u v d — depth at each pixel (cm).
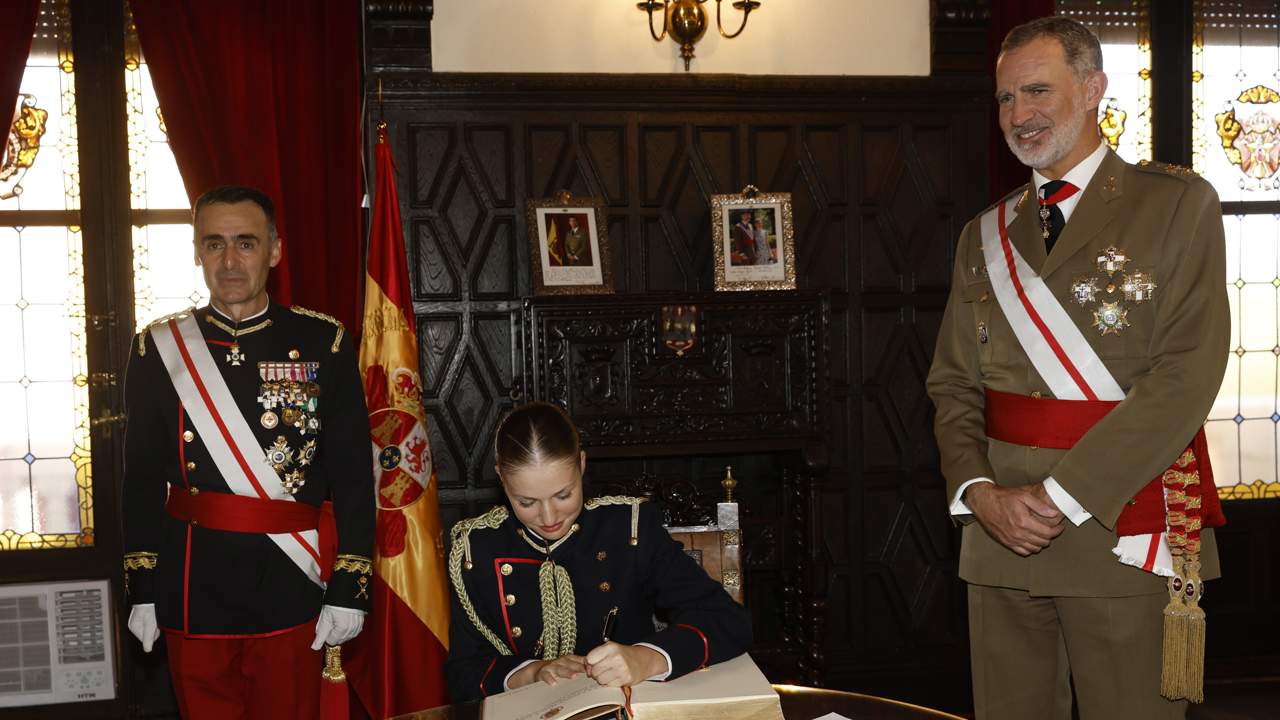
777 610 347
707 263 339
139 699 336
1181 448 161
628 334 309
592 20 342
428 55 321
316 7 318
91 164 337
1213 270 164
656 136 337
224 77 313
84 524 343
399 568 261
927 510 356
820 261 346
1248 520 380
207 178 312
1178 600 162
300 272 316
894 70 358
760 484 350
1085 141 178
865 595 354
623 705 130
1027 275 179
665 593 165
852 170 346
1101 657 170
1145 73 378
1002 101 181
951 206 351
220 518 197
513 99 326
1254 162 381
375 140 320
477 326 330
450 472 330
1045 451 173
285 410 204
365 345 271
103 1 336
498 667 153
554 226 316
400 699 260
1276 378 383
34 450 340
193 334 205
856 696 147
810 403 318
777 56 353
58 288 340
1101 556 168
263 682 201
